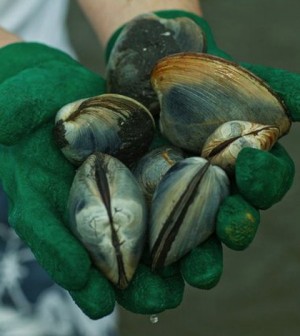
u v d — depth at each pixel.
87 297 0.69
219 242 0.72
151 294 0.71
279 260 1.45
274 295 1.40
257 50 1.82
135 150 0.78
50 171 0.77
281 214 1.51
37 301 0.95
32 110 0.78
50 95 0.80
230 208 0.70
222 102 0.77
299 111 0.77
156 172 0.75
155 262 0.71
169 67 0.78
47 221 0.70
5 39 0.92
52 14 1.12
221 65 0.77
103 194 0.71
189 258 0.71
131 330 1.36
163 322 1.37
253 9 1.92
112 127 0.78
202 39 0.85
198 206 0.70
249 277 1.43
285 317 1.38
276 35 1.85
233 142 0.73
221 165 0.74
